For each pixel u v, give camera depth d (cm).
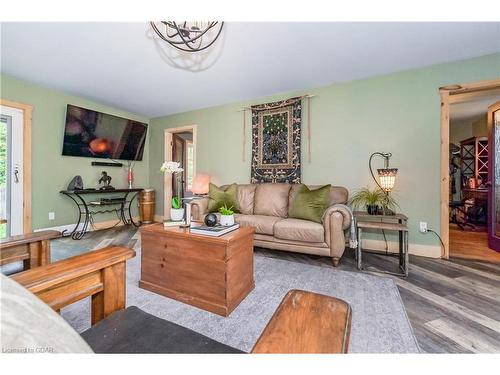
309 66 270
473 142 482
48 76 299
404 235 216
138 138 468
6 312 37
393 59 255
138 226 430
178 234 167
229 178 400
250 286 183
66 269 83
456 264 244
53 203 350
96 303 94
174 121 461
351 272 222
